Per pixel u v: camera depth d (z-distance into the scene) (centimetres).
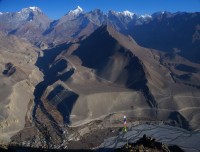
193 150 10675
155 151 7706
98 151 10556
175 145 10788
